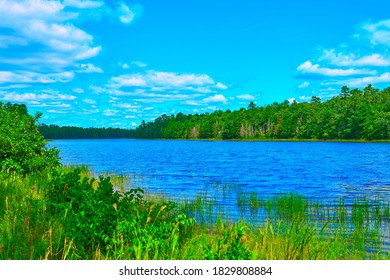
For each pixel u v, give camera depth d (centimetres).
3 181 1415
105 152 7512
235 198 1839
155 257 722
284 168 3838
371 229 1170
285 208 1495
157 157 5794
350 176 3086
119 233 785
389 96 15375
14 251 726
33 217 916
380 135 13225
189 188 2262
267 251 853
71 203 979
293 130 16700
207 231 1108
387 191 2214
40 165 1934
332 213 1460
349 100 15338
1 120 2125
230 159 5300
